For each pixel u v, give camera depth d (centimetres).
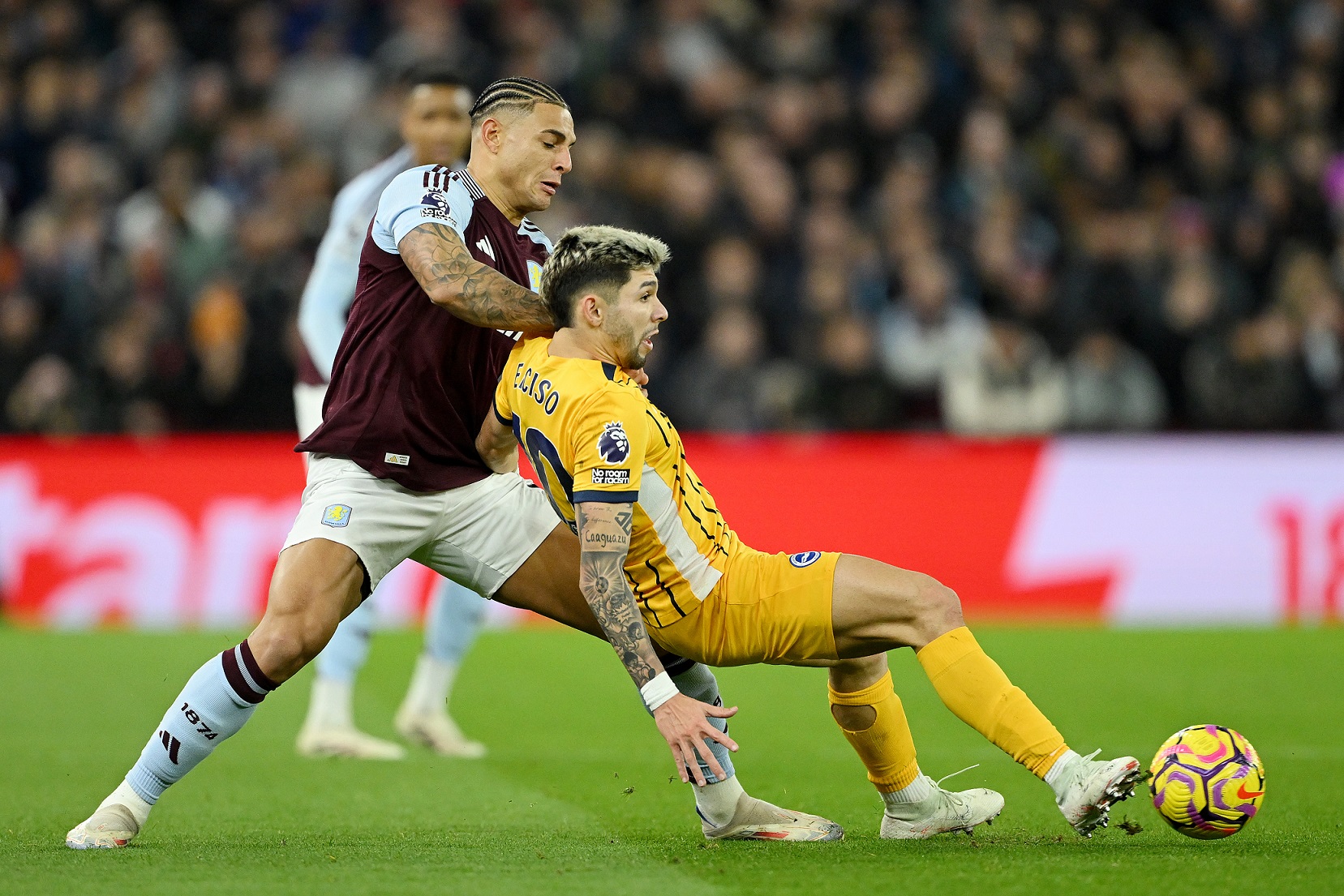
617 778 2105
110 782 2050
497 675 3216
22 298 4709
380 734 2584
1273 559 4062
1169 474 4084
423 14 5478
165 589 3912
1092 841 1555
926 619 1445
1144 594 4056
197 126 5203
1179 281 4906
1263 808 1795
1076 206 5306
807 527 4056
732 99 5453
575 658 3459
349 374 1603
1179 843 1530
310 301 2273
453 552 1644
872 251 4966
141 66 5431
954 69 5625
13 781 2056
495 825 1714
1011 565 4059
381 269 1605
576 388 1441
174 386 4512
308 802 1908
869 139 5441
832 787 2012
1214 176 5488
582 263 1467
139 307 4584
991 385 4600
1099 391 4725
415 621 4009
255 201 5031
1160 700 2811
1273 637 3700
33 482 3938
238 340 4531
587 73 5478
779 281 4916
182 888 1291
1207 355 4772
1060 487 4084
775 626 1470
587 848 1526
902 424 4688
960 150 5466
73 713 2720
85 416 4462
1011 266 4953
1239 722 2570
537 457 1495
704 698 1609
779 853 1484
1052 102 5591
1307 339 4928
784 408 4528
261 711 2808
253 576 3912
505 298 1522
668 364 4762
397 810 1842
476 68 5441
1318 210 5400
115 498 3938
